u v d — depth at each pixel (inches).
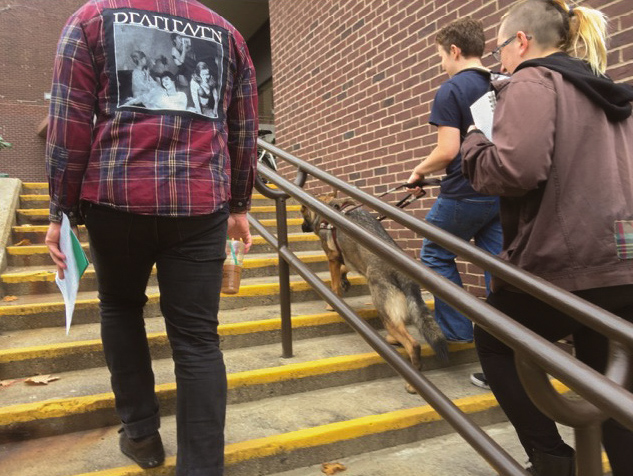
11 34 510.6
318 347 124.4
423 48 167.3
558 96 58.0
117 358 73.1
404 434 94.7
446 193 108.9
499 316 49.5
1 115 505.7
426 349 120.9
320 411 98.7
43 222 183.0
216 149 66.0
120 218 62.0
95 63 60.2
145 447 75.3
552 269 57.8
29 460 80.2
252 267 166.4
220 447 65.2
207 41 66.1
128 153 60.5
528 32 66.5
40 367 104.0
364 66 200.2
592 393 38.5
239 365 111.0
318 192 237.9
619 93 60.7
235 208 77.2
